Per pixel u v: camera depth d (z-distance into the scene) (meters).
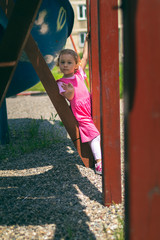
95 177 2.43
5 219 1.78
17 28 1.43
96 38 2.52
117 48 1.67
